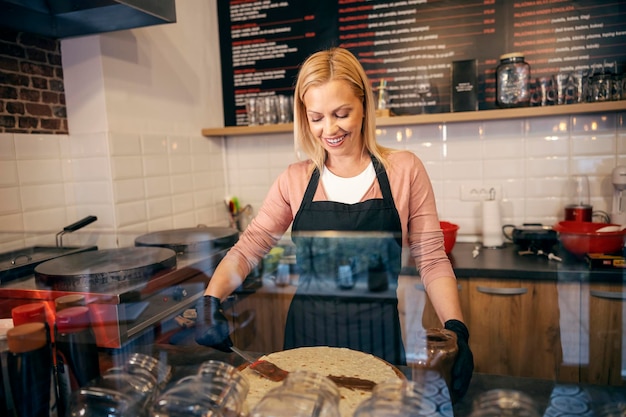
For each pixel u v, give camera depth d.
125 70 2.24
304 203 1.57
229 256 1.24
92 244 1.67
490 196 2.67
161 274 1.23
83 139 2.17
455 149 2.70
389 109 2.70
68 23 2.01
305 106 1.47
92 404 0.84
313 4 2.87
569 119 2.53
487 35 2.63
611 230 2.07
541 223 2.62
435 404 0.80
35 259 1.47
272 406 0.74
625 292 1.04
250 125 2.85
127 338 1.03
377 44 2.79
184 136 2.69
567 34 2.53
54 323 0.92
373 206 1.51
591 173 2.53
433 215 1.53
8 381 0.88
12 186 1.91
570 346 1.13
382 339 1.08
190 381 0.84
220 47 3.07
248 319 1.16
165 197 2.52
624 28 2.45
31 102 2.01
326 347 1.08
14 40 1.93
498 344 1.29
